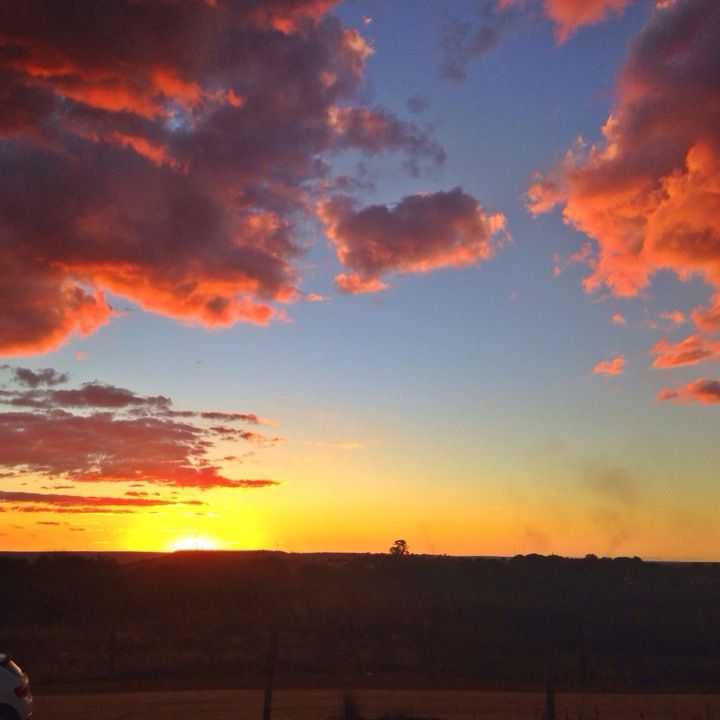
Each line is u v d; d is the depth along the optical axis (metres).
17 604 56.00
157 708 22.73
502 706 24.62
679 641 47.75
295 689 28.08
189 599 63.59
